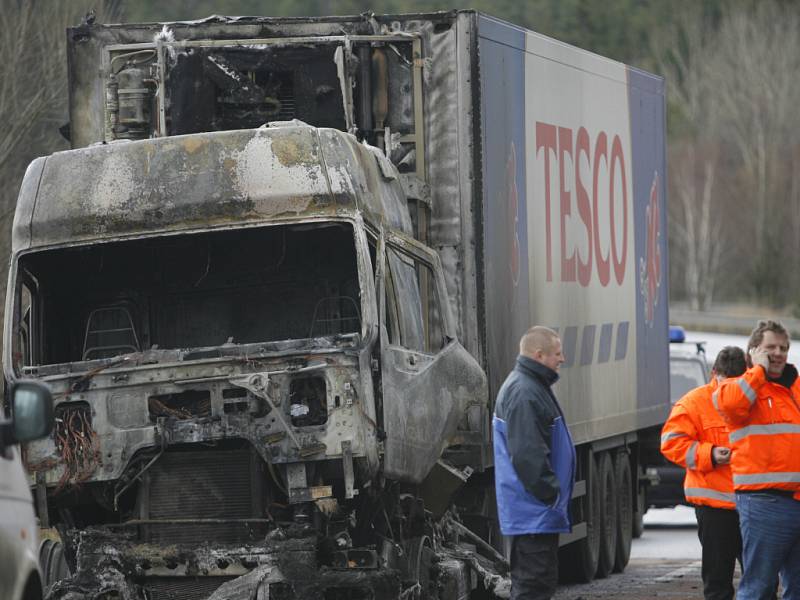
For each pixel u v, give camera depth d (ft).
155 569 82.74
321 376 81.05
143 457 83.20
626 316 145.79
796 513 84.38
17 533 59.72
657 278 158.92
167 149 86.33
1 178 161.79
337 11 520.83
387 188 93.76
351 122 102.89
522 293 114.42
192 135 86.43
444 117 105.19
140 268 92.63
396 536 89.92
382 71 104.88
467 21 105.09
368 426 80.59
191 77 103.40
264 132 86.07
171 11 350.23
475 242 104.88
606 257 138.92
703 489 92.43
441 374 90.38
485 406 103.55
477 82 105.29
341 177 84.69
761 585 85.40
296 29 104.78
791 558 85.92
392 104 105.40
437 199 105.40
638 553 164.14
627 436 150.82
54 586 82.38
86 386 83.10
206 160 85.66
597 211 136.46
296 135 85.81
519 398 79.36
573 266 128.47
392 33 105.09
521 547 79.92
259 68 103.09
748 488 84.74
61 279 91.97
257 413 81.30
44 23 165.99
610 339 139.85
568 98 128.57
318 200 84.23
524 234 115.65
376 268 85.81
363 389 80.69
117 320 92.58
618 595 124.88
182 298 92.79
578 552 134.82
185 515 84.38
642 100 153.28
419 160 105.19
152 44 104.58
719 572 93.09
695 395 92.99
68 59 106.52
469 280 104.88
